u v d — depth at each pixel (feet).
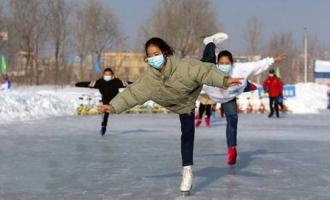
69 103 85.40
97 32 188.34
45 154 33.58
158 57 18.95
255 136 45.32
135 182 23.56
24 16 176.24
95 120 66.13
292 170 26.71
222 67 26.17
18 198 20.45
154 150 35.42
